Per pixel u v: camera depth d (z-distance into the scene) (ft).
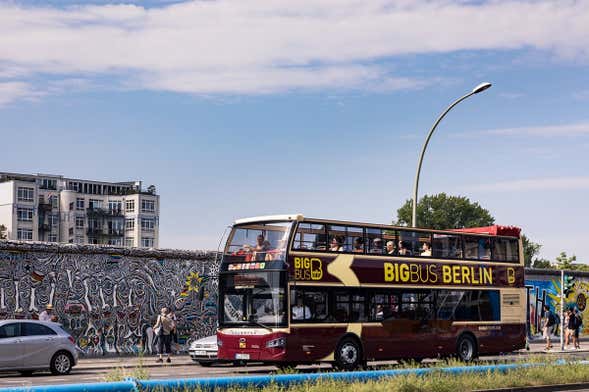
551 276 156.04
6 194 470.39
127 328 108.99
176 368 88.99
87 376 76.48
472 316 89.25
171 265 114.52
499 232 94.17
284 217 74.43
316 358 74.23
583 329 161.89
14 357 74.08
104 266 107.55
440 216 343.87
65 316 103.24
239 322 74.59
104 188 527.81
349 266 77.87
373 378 59.72
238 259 76.02
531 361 75.36
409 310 82.79
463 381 61.46
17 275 99.71
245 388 52.70
